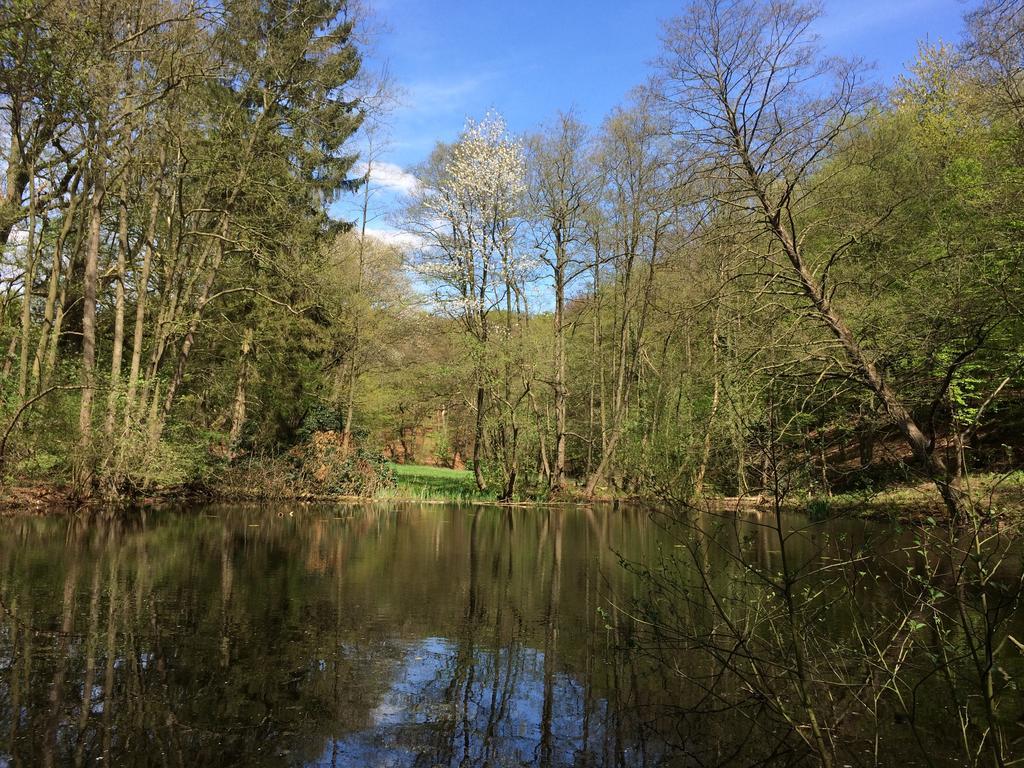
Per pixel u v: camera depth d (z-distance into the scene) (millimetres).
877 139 9656
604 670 4793
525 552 10430
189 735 3500
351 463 20781
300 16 16281
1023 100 8797
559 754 3465
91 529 11188
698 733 3744
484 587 7590
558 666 4871
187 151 15203
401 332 26062
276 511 15984
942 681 4402
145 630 5332
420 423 31938
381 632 5633
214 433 20031
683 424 10734
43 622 5457
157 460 14914
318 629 5629
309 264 18031
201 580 7410
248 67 15594
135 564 8180
